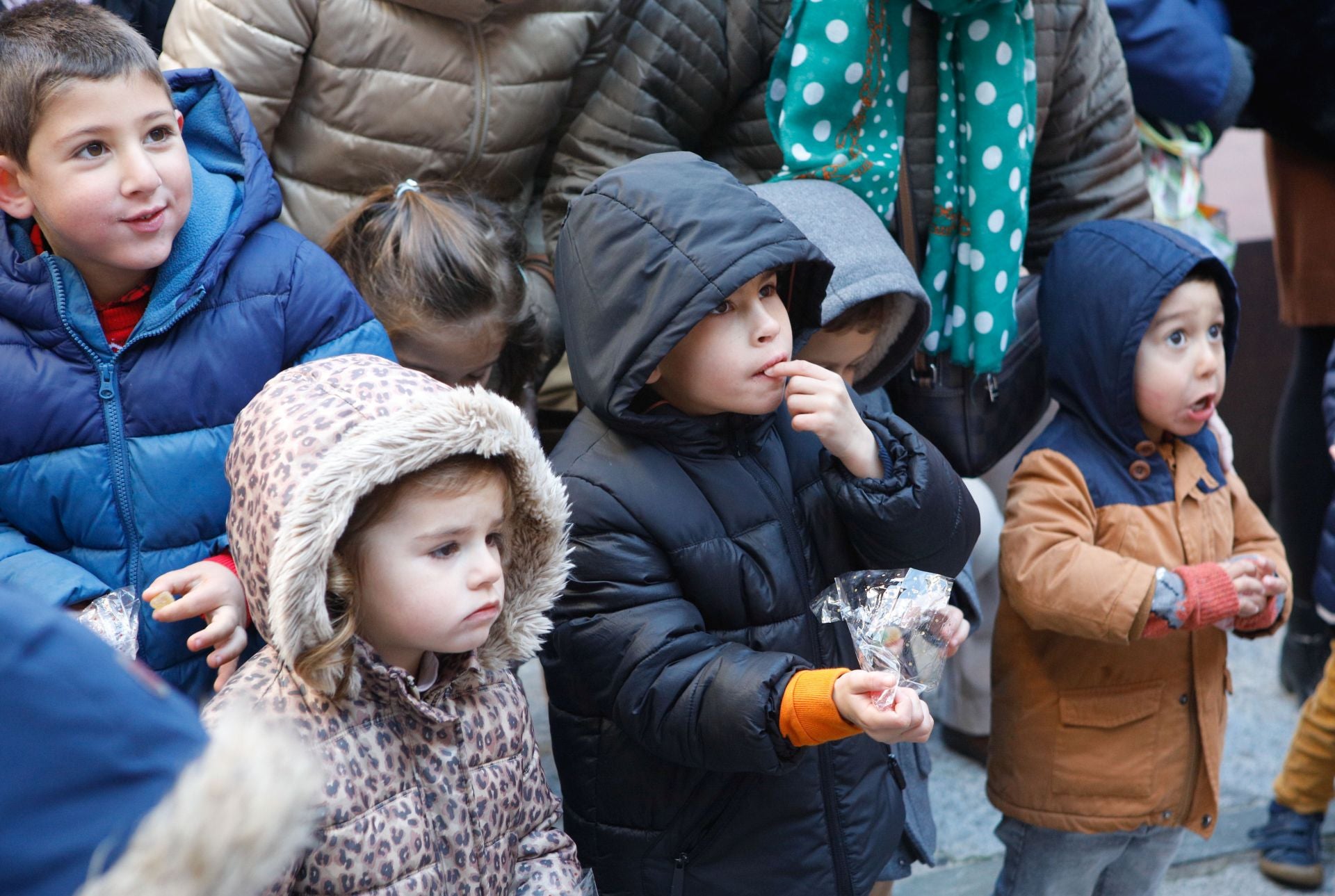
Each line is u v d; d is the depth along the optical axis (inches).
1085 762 82.2
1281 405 129.3
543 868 58.1
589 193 64.6
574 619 63.1
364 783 51.2
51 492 62.6
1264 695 130.6
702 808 65.0
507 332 75.9
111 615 60.8
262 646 66.7
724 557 63.7
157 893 25.7
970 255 86.7
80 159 58.1
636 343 60.5
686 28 87.9
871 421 66.9
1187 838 108.7
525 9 85.1
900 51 84.7
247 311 66.2
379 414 52.2
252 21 77.1
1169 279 79.3
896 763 71.4
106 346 62.9
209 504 64.7
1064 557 79.0
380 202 77.3
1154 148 110.4
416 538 52.1
